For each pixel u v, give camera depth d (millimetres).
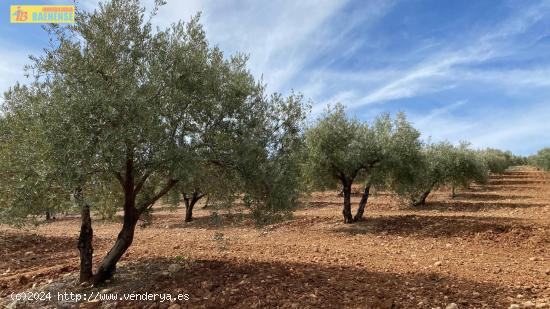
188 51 7965
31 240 15711
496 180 47812
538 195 31078
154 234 18688
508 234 14523
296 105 9500
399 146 19516
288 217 9672
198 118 8258
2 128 8047
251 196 8891
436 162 27172
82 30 7395
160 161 7215
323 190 20656
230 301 6957
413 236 15977
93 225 23641
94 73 6926
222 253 11773
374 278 8680
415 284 8211
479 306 6828
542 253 12008
